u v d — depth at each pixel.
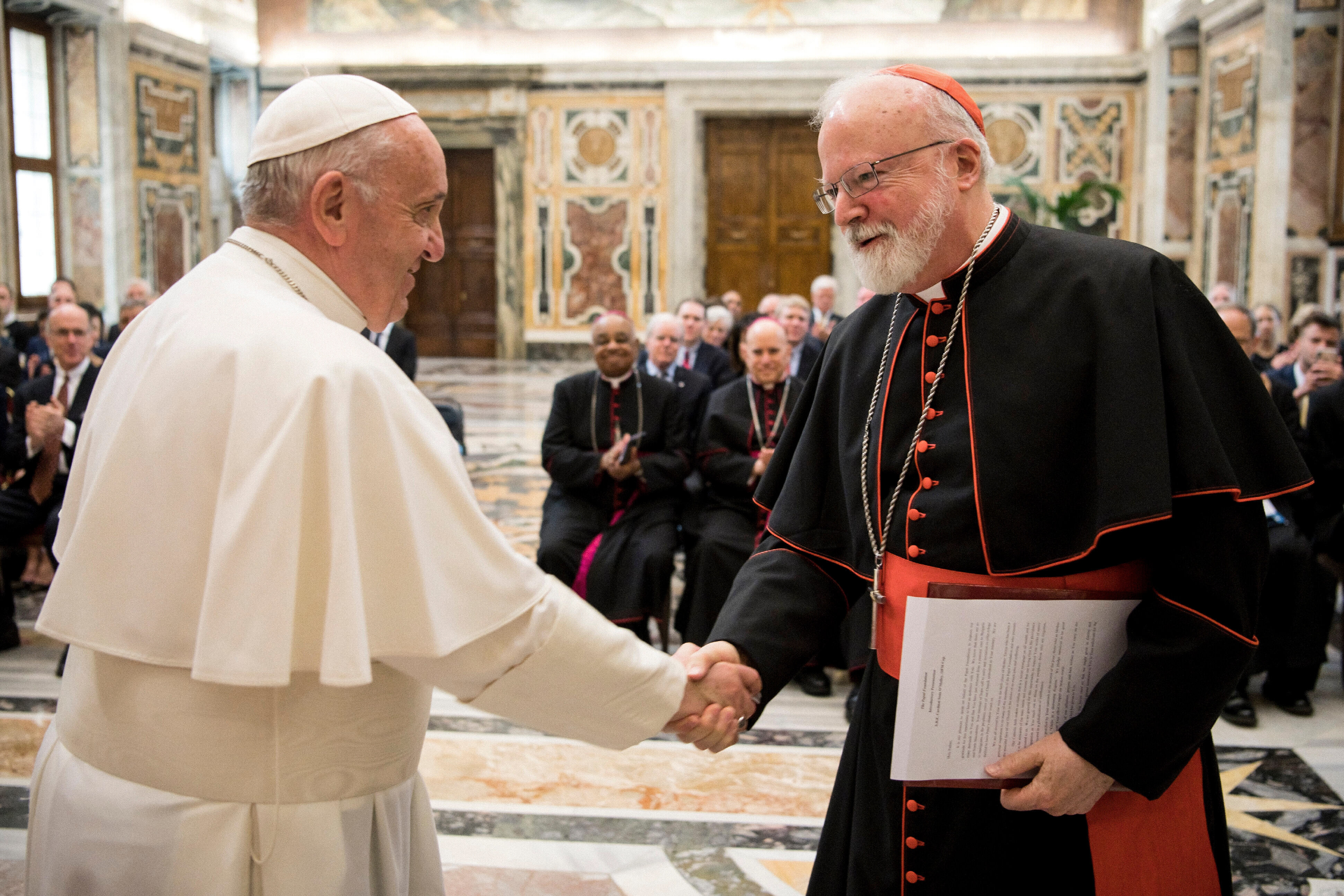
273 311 1.54
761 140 15.38
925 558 1.77
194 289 1.61
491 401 12.21
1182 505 1.62
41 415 5.00
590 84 15.01
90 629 1.49
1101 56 13.98
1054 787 1.60
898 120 1.75
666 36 14.98
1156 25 13.12
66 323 5.40
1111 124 14.16
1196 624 1.58
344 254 1.66
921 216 1.75
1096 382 1.68
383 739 1.59
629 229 15.30
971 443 1.75
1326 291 10.24
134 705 1.50
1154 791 1.59
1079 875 1.71
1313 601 4.16
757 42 14.80
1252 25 10.95
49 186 11.85
